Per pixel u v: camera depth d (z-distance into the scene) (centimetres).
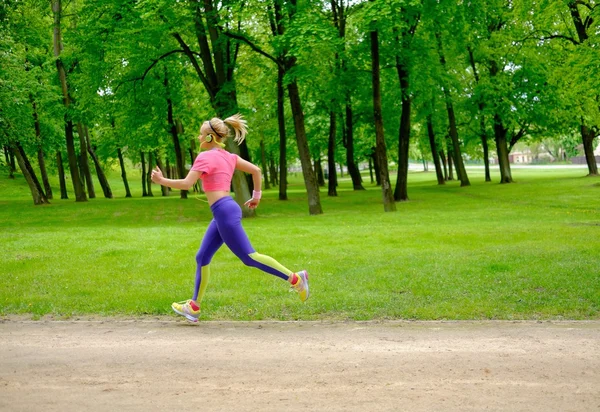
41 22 2964
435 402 312
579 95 2622
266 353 414
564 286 627
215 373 369
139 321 534
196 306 521
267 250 992
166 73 2681
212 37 1977
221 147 514
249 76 2750
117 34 1917
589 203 2027
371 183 5478
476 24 2300
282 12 1886
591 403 308
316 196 2034
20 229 1634
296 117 2016
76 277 767
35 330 502
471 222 1491
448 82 2772
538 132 3756
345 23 2462
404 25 1972
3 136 2672
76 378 364
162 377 363
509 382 342
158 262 890
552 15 2412
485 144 3991
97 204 2852
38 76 2850
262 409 305
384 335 459
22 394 335
